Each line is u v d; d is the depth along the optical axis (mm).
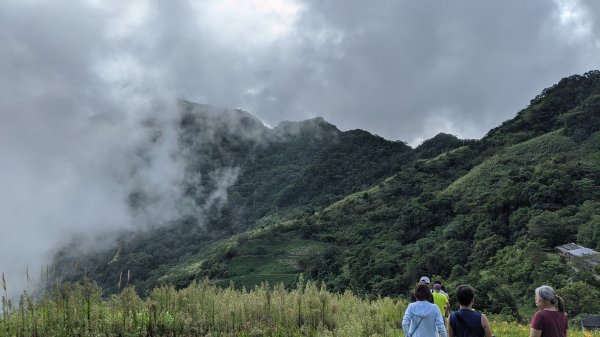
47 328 9477
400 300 16469
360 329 10820
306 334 11531
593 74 106125
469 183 81562
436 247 61875
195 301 11766
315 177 145000
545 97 106500
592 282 37781
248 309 12102
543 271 42125
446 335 5934
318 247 81062
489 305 30078
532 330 5605
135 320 10367
